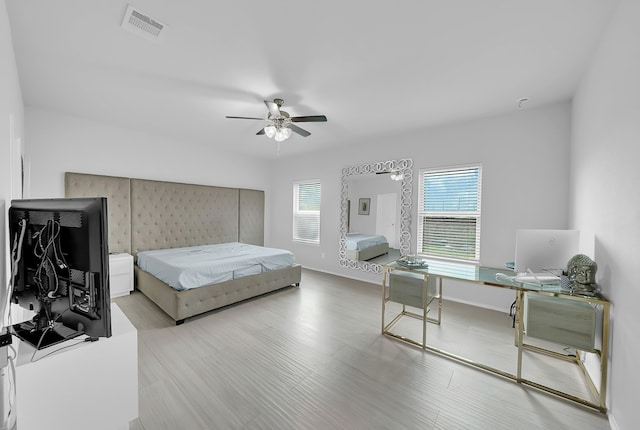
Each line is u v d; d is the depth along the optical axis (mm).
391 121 3506
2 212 1442
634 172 1364
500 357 2234
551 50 1975
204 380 1863
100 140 3713
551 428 1504
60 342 1244
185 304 2775
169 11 1617
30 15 1645
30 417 1154
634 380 1318
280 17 1660
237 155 5496
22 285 1361
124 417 1394
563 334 1742
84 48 2000
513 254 3182
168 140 4438
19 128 2506
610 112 1680
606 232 1715
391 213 4215
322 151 5219
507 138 3211
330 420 1528
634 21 1378
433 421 1534
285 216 5949
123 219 3877
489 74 2326
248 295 3459
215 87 2607
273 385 1825
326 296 3760
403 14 1626
